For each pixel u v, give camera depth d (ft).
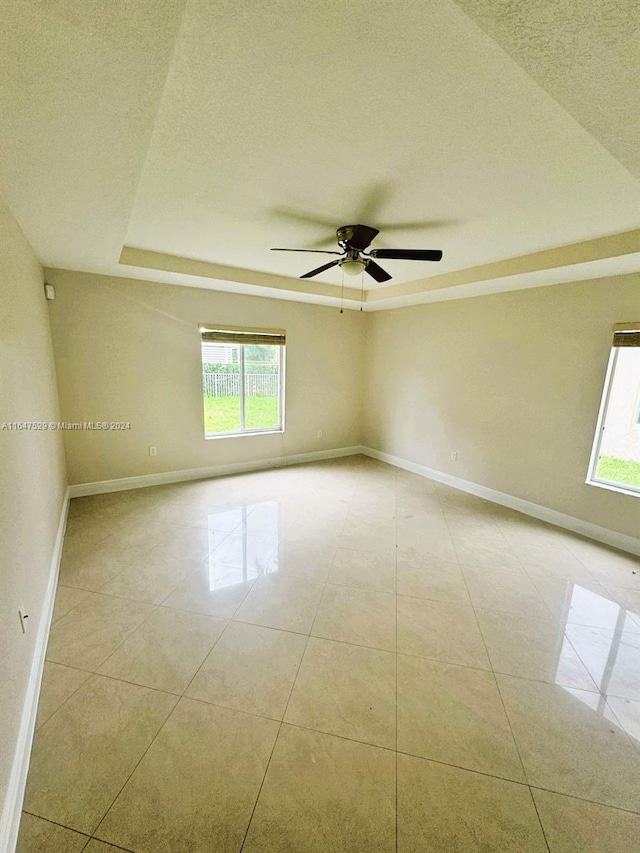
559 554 9.64
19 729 4.40
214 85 3.96
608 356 9.93
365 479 15.35
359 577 8.47
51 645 6.23
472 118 4.49
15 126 3.93
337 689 5.53
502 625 6.98
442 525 11.25
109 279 11.91
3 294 5.36
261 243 9.55
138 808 4.00
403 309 16.07
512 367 12.22
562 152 5.15
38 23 2.66
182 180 6.16
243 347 15.39
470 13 2.49
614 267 8.98
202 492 13.48
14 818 3.76
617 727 5.06
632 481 10.00
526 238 8.52
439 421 14.96
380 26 3.22
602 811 4.08
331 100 4.20
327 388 17.66
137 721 4.96
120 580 8.13
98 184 5.29
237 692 5.44
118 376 12.58
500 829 3.90
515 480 12.43
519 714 5.21
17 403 5.64
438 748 4.71
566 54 2.68
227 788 4.21
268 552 9.50
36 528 6.39
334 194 6.59
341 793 4.19
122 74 3.23
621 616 7.30
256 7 3.04
